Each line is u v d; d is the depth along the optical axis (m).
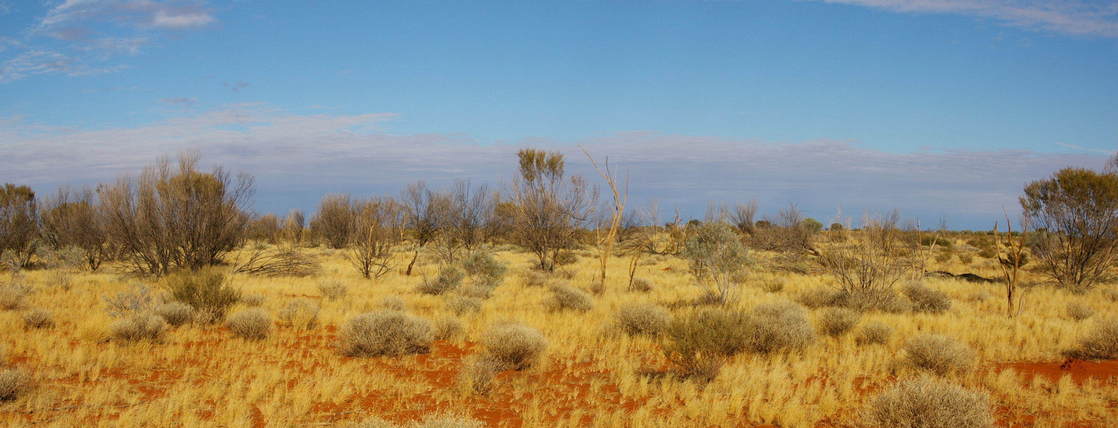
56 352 8.50
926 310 14.43
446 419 5.14
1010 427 6.12
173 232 20.94
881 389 7.57
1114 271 24.53
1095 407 6.62
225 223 22.06
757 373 7.76
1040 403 6.85
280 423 5.83
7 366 7.80
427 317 12.98
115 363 8.18
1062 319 13.34
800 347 9.48
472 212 34.00
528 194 26.03
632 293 18.06
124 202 20.77
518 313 12.98
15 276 19.23
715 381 7.61
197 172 21.67
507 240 45.69
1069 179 20.97
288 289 18.77
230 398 6.61
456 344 10.41
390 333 9.35
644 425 6.01
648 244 41.78
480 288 16.77
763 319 9.71
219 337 10.41
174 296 12.58
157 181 21.11
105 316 11.49
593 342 10.36
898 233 18.84
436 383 7.79
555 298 14.74
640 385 7.43
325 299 15.45
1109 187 20.09
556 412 6.59
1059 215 21.25
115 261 25.42
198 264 21.44
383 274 24.05
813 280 21.58
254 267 24.14
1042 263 24.34
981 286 19.59
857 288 15.70
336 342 9.95
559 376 8.23
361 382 7.52
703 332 8.35
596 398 7.10
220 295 12.55
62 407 6.33
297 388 6.98
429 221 35.03
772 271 25.06
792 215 32.31
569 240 26.73
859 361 8.58
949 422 5.49
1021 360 9.26
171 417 6.04
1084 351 9.59
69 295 15.18
